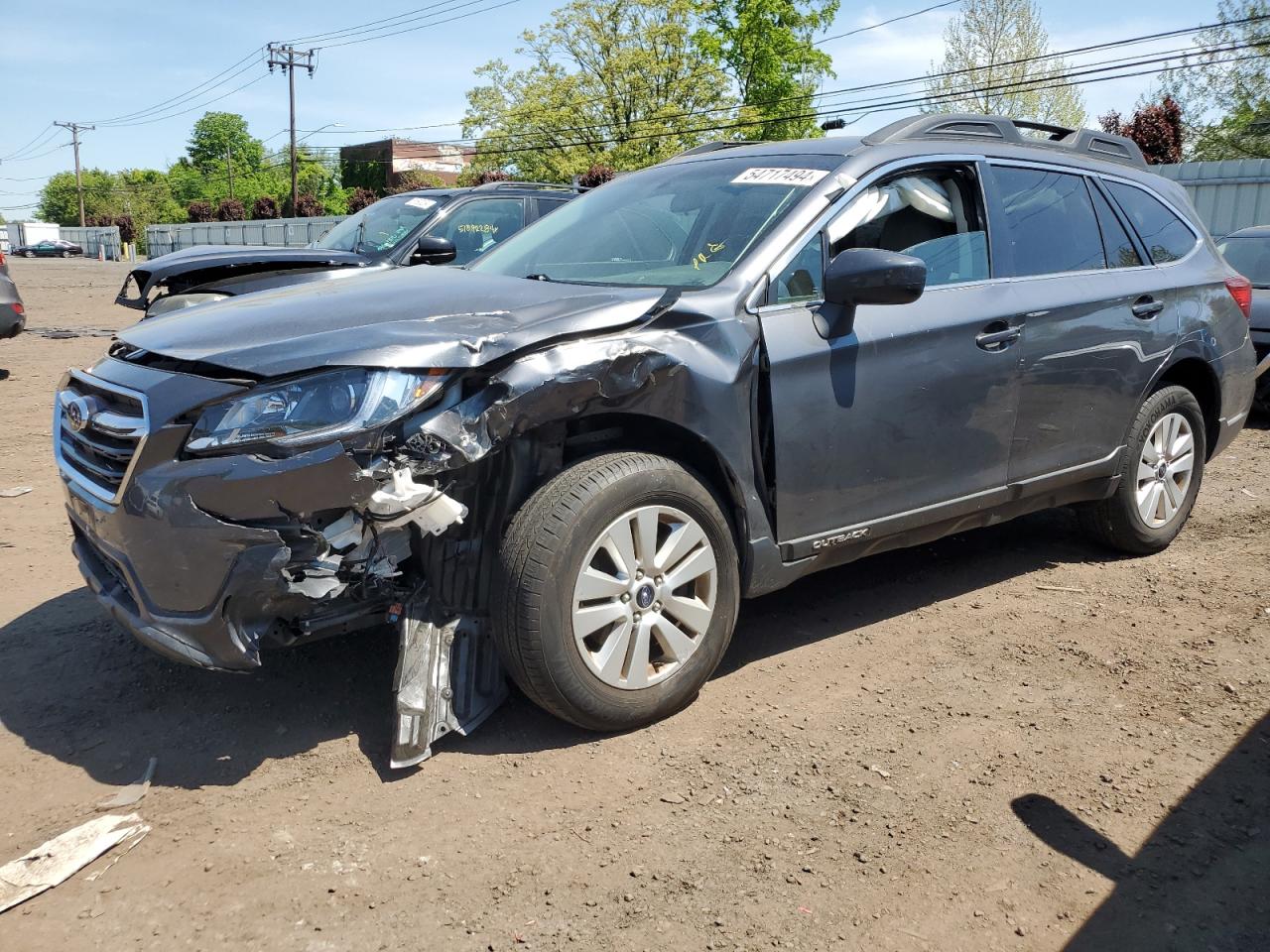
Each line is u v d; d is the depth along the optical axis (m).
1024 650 3.86
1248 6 31.84
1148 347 4.50
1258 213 19.58
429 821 2.72
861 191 3.71
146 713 3.30
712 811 2.78
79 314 17.09
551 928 2.32
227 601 2.72
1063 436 4.21
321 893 2.43
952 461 3.81
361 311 3.11
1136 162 5.04
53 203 120.12
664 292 3.32
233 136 123.06
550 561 2.89
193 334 3.04
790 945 2.28
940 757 3.07
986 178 4.10
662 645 3.19
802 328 3.38
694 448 3.31
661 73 44.59
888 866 2.55
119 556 2.89
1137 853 2.62
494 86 48.03
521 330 2.94
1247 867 2.56
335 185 103.94
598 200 4.41
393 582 3.07
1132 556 4.92
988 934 2.32
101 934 2.30
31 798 2.83
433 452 2.76
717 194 3.88
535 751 3.08
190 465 2.70
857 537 3.61
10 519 5.38
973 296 3.85
